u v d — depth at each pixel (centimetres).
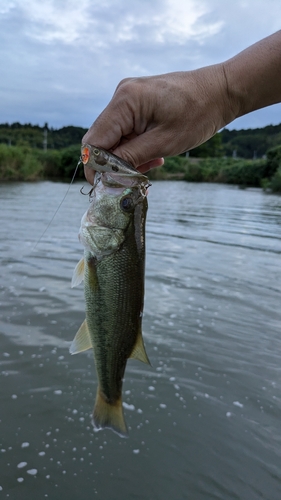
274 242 1048
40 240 940
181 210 1697
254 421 348
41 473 287
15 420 336
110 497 271
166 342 469
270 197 2512
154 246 951
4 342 450
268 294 641
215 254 893
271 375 412
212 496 276
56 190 2406
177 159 5353
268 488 284
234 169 4312
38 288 614
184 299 607
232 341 479
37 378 391
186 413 354
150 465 299
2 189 2355
